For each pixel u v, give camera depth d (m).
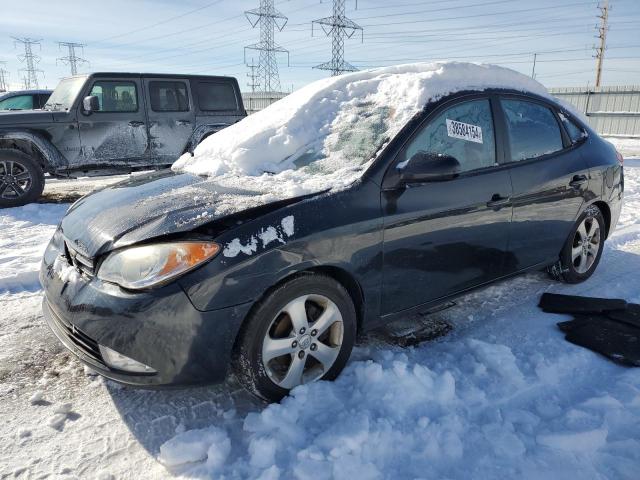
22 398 2.57
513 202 3.27
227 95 9.17
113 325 2.16
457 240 2.99
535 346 3.03
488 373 2.73
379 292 2.71
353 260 2.54
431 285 2.95
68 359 2.96
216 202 2.53
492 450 2.15
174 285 2.14
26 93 11.02
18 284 4.15
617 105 25.44
